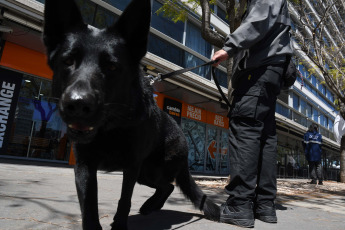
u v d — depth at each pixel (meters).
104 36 1.62
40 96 9.07
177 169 2.36
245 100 2.27
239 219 2.12
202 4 6.71
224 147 16.47
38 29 7.64
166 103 12.45
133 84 1.75
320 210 3.34
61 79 1.56
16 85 8.42
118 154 1.71
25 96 8.72
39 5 7.51
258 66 2.28
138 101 1.75
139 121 1.70
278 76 2.35
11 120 8.32
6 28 7.22
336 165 35.16
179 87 11.65
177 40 12.53
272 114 2.55
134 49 1.75
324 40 10.20
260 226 2.18
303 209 3.30
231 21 6.60
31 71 8.55
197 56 13.45
